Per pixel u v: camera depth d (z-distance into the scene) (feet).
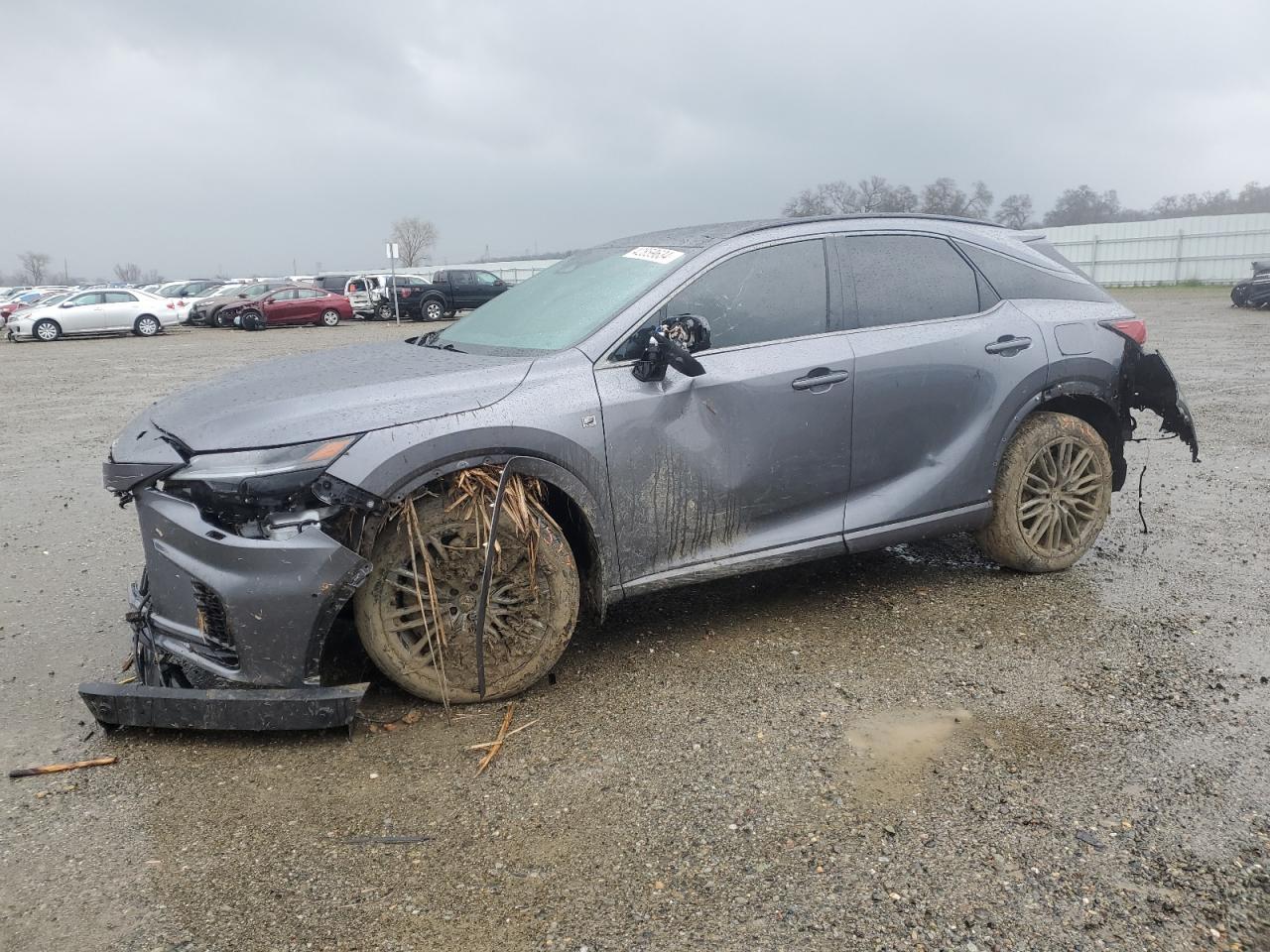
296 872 8.43
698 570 12.74
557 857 8.61
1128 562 16.62
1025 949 7.39
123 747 10.68
